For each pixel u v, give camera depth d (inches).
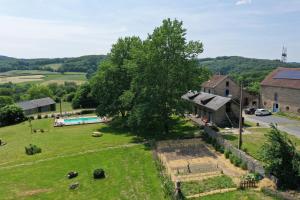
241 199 872.3
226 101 1882.4
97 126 2209.6
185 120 2132.1
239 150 1202.6
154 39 1624.0
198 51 1700.3
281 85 2285.9
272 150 948.0
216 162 1226.0
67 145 1647.4
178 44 1642.5
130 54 1951.3
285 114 2228.1
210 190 954.1
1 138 2032.5
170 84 1700.3
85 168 1251.2
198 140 1576.0
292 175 920.3
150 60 1624.0
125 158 1354.6
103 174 1142.3
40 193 1027.3
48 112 3390.7
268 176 990.4
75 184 1063.0
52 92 4736.7
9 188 1081.4
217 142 1434.5
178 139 1604.3
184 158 1299.2
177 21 1654.8
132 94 1814.7
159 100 1696.6
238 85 2647.6
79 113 2960.1
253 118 2128.4
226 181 1015.0
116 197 964.6
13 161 1416.1
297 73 2299.5
